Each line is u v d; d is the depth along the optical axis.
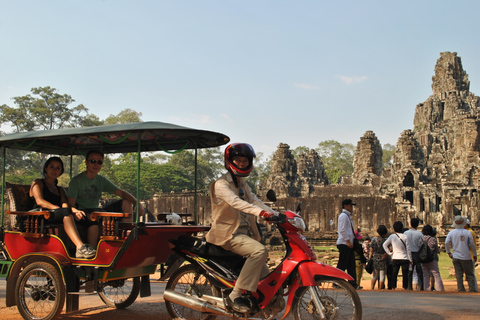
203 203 71.69
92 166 8.27
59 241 7.50
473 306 8.95
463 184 65.06
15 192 8.37
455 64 106.56
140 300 9.62
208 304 6.79
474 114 86.81
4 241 8.09
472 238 13.31
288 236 6.49
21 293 7.57
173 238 7.83
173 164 111.62
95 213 7.18
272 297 6.45
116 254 7.00
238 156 6.70
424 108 102.81
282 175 83.88
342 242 12.33
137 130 7.12
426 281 14.23
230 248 6.58
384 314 8.05
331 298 6.38
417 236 14.19
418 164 80.00
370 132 96.62
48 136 7.65
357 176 96.12
